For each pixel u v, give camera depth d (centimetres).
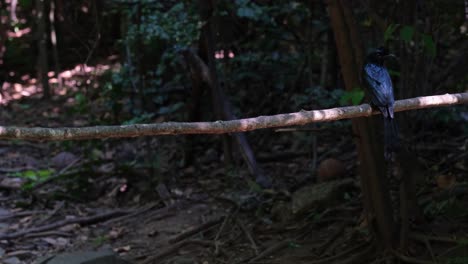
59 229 694
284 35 920
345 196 677
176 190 780
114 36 1292
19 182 834
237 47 902
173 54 829
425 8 619
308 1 883
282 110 889
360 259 556
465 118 825
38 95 1269
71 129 319
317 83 946
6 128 311
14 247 653
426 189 668
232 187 771
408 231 551
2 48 1311
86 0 882
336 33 521
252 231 646
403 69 577
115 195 794
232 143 828
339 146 844
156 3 834
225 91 866
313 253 588
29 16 1386
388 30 448
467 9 692
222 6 799
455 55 771
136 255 621
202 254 613
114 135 324
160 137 908
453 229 585
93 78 1020
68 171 852
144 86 878
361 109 385
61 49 1403
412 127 663
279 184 763
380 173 544
